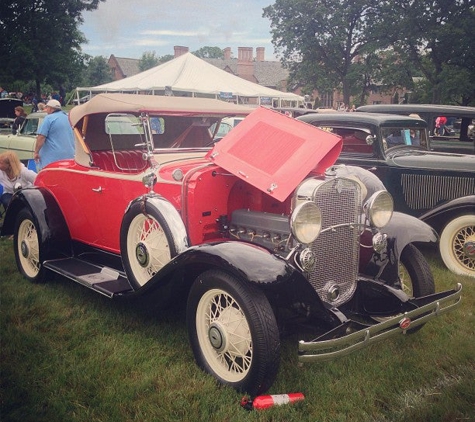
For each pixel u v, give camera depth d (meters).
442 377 3.15
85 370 3.12
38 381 2.99
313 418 2.70
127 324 3.85
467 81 25.05
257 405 2.74
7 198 6.42
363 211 3.48
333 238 3.27
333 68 33.81
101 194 4.18
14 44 27.39
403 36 27.92
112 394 2.86
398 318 2.94
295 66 35.56
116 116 4.05
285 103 32.12
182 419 2.67
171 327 3.81
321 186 3.11
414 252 3.75
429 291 3.67
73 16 30.17
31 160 9.15
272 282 2.71
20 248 4.91
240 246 2.93
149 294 3.37
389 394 2.95
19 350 3.36
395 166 5.94
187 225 3.48
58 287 4.66
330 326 3.02
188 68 19.88
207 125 4.43
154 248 3.52
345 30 31.69
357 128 6.14
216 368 3.06
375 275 3.61
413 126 6.50
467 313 4.21
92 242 4.50
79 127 4.31
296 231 2.90
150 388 2.97
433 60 27.20
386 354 3.43
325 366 3.27
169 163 3.88
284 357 3.39
